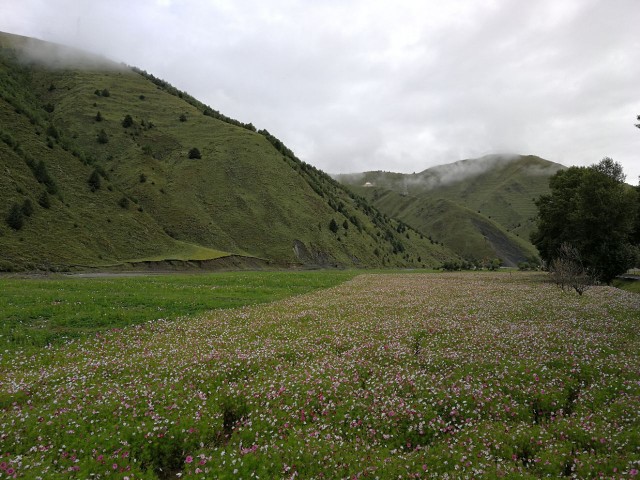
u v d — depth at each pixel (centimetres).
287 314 2683
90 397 1169
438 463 880
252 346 1817
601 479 789
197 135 17325
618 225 5072
